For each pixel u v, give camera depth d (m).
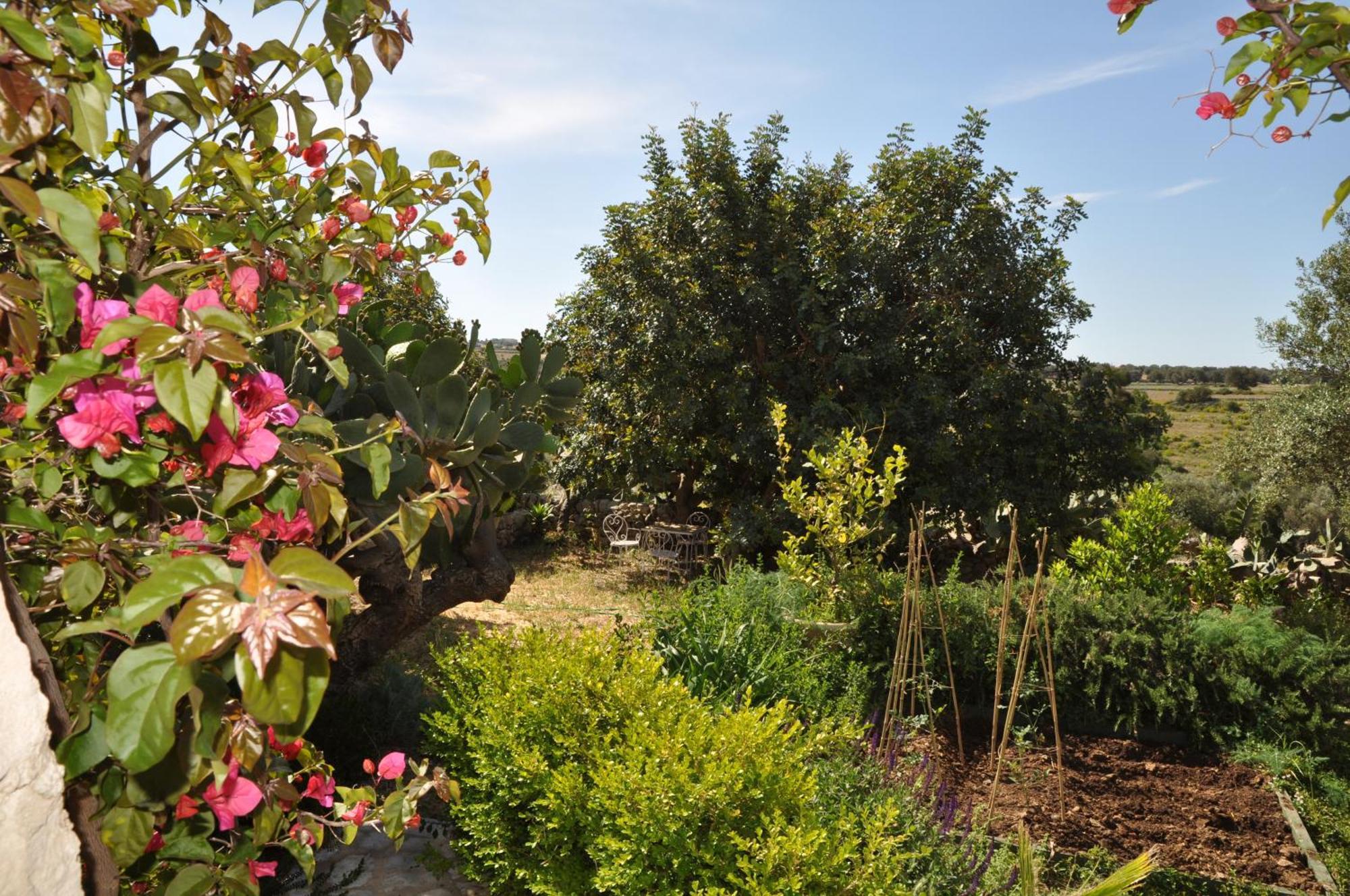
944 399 11.06
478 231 3.28
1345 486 17.20
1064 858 3.76
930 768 4.08
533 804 3.03
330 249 2.80
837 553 6.52
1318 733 5.29
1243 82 1.88
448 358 4.00
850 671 5.43
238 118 2.31
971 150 12.09
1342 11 1.57
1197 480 18.41
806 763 3.51
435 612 4.89
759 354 12.51
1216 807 4.57
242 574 1.13
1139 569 8.12
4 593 1.28
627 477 12.83
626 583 11.68
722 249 12.24
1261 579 8.59
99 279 1.82
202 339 1.29
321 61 2.30
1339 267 18.42
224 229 2.52
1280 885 3.82
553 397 4.85
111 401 1.47
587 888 2.91
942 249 11.59
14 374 1.55
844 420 11.59
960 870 3.25
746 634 5.14
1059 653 5.64
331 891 3.49
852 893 2.48
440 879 3.69
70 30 1.48
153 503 1.83
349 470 3.63
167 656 1.19
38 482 1.76
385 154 2.87
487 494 4.52
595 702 3.42
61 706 1.35
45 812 1.21
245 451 1.58
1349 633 6.73
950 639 5.69
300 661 1.07
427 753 3.83
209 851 1.75
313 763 2.26
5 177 1.22
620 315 12.31
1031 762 5.00
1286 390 18.78
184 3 2.18
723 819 2.67
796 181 12.97
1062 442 11.66
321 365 3.90
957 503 11.12
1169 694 5.44
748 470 13.03
